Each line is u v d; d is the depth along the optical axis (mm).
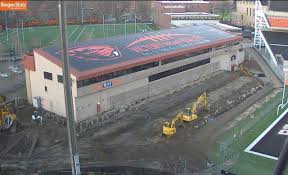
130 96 50750
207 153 38469
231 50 70688
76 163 25375
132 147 39375
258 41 87625
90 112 45500
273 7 83500
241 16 128500
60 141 40188
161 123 45438
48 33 108875
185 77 60281
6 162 36219
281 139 41781
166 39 62594
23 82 61938
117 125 44406
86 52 50062
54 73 45062
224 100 54188
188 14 119375
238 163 36625
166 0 153750
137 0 149125
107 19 134500
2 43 92438
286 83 62125
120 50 53469
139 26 125062
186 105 51594
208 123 46000
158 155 37812
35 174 33875
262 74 69688
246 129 44406
